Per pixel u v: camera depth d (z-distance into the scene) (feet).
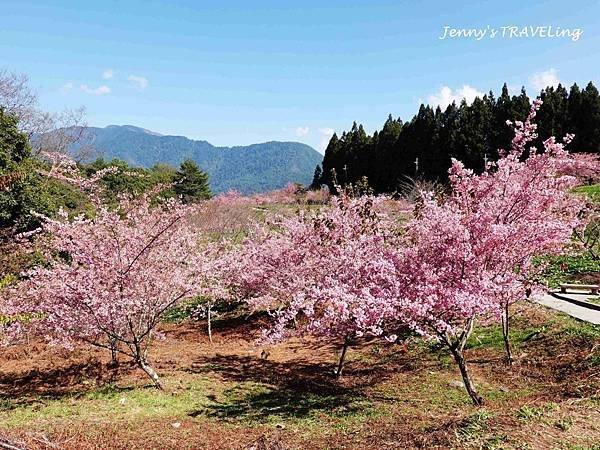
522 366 30.86
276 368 37.42
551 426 18.86
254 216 94.99
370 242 34.19
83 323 30.32
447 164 156.25
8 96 94.53
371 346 41.65
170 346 47.01
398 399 27.58
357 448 19.54
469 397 26.50
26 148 73.87
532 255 27.68
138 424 24.67
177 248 37.99
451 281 23.94
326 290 23.71
